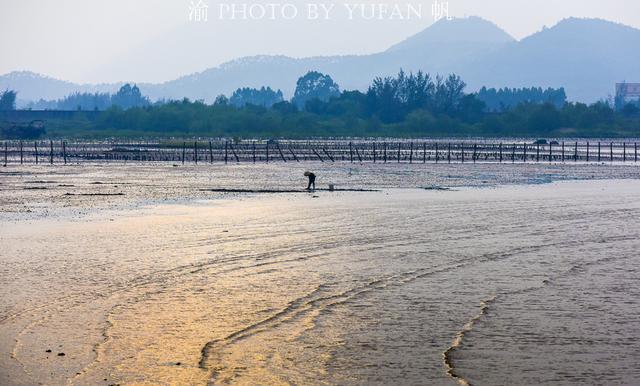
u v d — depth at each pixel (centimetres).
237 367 1931
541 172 9744
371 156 13200
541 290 2775
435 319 2377
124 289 2723
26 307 2455
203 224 4456
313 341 2145
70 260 3269
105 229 4216
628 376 1897
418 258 3388
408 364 1972
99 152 13725
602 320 2377
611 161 12400
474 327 2292
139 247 3622
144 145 17250
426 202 5794
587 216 4981
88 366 1914
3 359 1955
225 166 10650
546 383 1850
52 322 2289
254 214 4959
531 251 3594
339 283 2862
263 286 2798
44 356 1983
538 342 2156
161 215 4884
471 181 8112
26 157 12656
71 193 6388
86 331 2205
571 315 2431
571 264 3269
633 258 3422
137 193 6431
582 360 2009
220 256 3400
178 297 2616
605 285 2862
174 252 3494
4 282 2819
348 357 2019
